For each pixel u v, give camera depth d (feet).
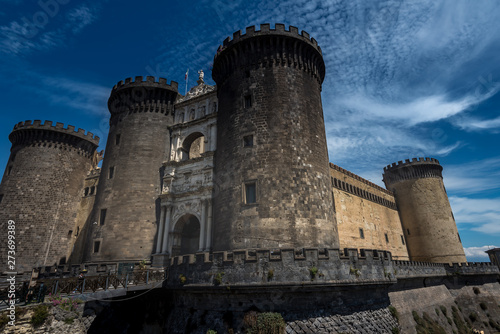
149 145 131.64
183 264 77.51
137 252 114.11
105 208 122.62
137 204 120.88
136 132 133.69
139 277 77.97
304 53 113.80
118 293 69.67
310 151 98.63
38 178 151.02
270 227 84.79
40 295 60.08
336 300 68.33
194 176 118.93
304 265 67.00
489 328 125.80
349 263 70.95
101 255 113.91
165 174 125.59
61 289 64.13
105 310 79.00
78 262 146.51
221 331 65.57
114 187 124.98
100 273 80.59
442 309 116.88
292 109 102.01
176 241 115.55
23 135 158.81
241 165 96.22
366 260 74.38
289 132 97.81
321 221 89.56
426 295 115.34
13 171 152.46
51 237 146.20
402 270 104.99
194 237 124.47
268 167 92.48
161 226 117.39
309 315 65.00
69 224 155.63
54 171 155.94
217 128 116.57
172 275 80.23
